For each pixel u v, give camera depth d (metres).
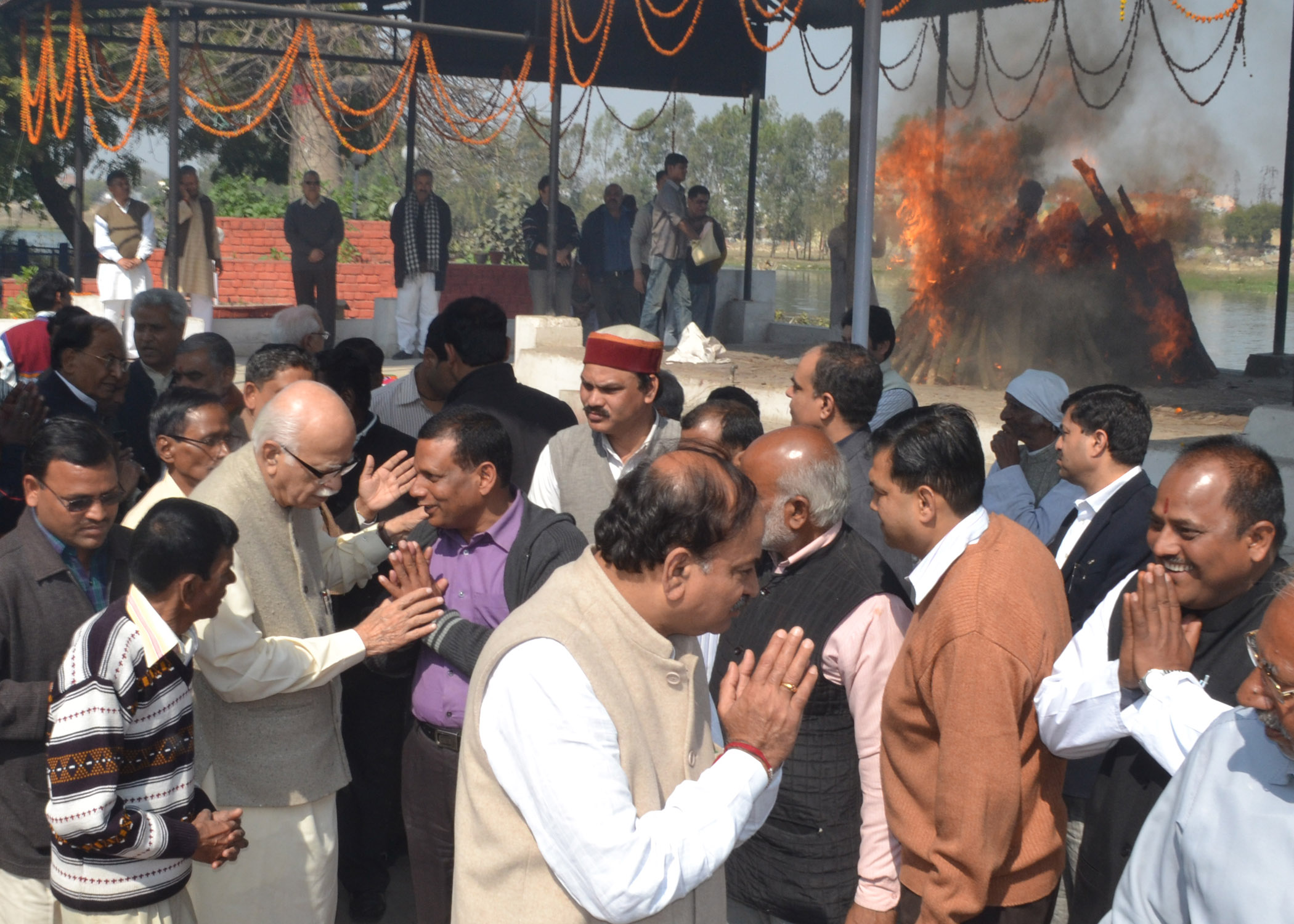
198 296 14.24
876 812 2.83
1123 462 3.41
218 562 2.67
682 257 12.27
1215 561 2.45
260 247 18.83
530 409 4.75
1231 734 1.95
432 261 15.12
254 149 23.06
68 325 4.86
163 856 2.63
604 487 4.12
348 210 21.86
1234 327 19.23
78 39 14.40
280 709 3.13
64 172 20.31
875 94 5.54
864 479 3.89
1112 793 2.63
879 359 5.86
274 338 6.22
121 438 5.20
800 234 46.44
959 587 2.56
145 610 2.63
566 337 11.47
